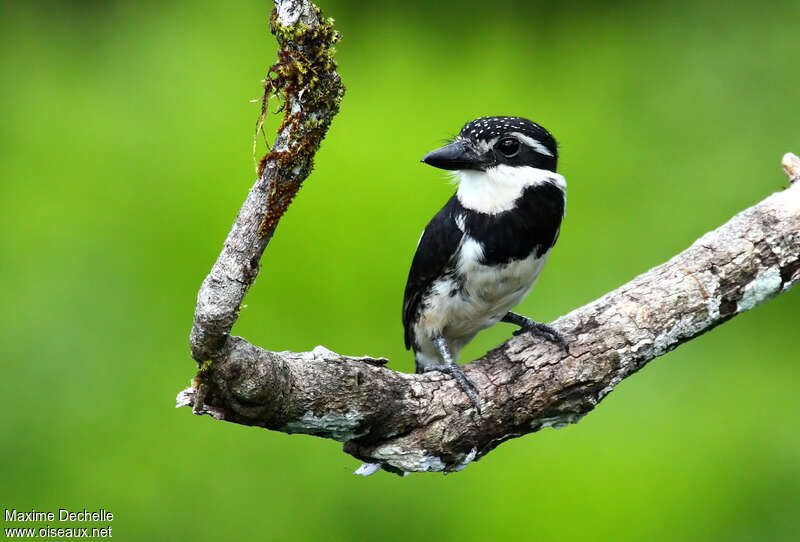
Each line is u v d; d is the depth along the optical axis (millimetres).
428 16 14359
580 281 11758
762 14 14359
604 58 13914
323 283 11156
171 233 11547
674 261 7254
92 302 11227
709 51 14031
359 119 12234
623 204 12422
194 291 11219
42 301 11234
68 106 12680
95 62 13305
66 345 11000
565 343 6941
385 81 12938
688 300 7062
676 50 14086
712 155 12797
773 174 12453
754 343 11742
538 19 14508
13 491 10273
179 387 10766
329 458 10352
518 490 10031
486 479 10148
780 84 13477
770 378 11312
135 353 10977
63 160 12156
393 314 11078
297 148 5160
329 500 10195
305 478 10297
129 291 11281
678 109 13352
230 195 11688
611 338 6965
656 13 14664
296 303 11078
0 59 13438
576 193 12523
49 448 10477
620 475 10078
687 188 12492
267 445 10422
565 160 12719
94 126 12398
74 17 13836
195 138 12156
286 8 5105
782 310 11859
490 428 6773
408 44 13617
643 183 12578
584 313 7094
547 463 10180
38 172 12047
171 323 11109
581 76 13734
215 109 12383
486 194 7734
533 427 6949
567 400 6898
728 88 13578
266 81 5184
